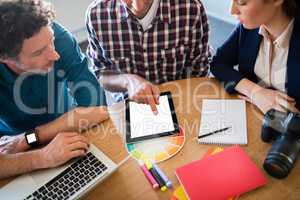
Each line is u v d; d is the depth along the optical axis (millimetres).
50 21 917
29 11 837
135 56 1327
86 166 892
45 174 886
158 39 1274
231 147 908
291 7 935
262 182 821
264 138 918
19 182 875
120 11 1222
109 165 890
